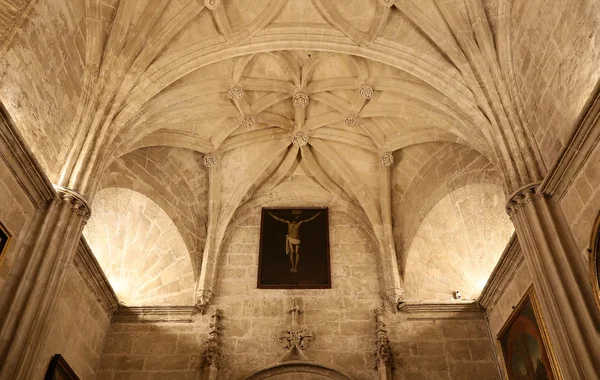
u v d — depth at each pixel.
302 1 15.07
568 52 11.02
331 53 16.25
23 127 10.91
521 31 13.12
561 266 10.39
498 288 14.84
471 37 14.22
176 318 16.09
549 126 11.73
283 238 18.06
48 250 10.80
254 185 18.83
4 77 10.29
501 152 12.70
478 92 13.72
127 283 17.44
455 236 17.45
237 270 17.31
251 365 15.28
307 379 15.11
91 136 13.00
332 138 18.34
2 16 10.28
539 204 11.26
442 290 17.31
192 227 18.02
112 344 15.59
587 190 9.86
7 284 10.09
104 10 13.97
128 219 17.23
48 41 11.76
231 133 18.00
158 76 14.65
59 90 12.36
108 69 13.94
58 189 11.61
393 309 16.19
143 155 17.25
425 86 15.65
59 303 12.91
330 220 18.59
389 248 17.33
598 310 9.41
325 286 16.84
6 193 10.02
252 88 16.84
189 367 15.19
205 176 18.61
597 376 9.06
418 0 14.62
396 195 18.45
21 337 9.74
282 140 18.52
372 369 15.18
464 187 16.55
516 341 13.55
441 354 15.21
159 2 14.37
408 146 18.00
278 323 16.06
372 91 16.33
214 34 15.12
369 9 15.02
